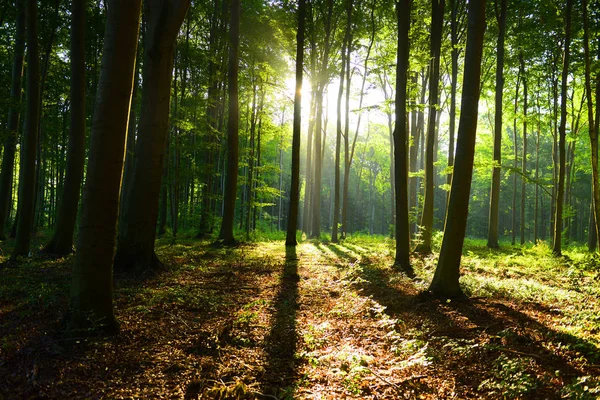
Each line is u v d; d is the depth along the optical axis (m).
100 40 18.14
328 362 4.59
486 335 5.39
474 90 7.48
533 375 4.05
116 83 4.79
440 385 4.07
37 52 10.73
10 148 14.64
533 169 47.09
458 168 7.61
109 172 4.91
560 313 6.71
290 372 4.39
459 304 7.14
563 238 23.94
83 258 4.95
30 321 5.47
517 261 13.40
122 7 4.73
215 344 5.05
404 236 11.24
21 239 10.61
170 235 20.47
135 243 9.52
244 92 21.41
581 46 16.83
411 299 7.57
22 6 14.13
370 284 8.88
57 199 26.27
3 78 18.14
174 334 5.34
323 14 21.80
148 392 3.77
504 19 17.97
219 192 29.12
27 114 10.66
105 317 5.02
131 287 7.88
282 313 6.59
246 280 9.30
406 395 3.82
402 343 5.05
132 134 17.14
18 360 4.20
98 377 3.98
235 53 16.50
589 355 4.63
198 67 17.97
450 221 7.70
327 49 22.03
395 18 20.31
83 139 11.91
